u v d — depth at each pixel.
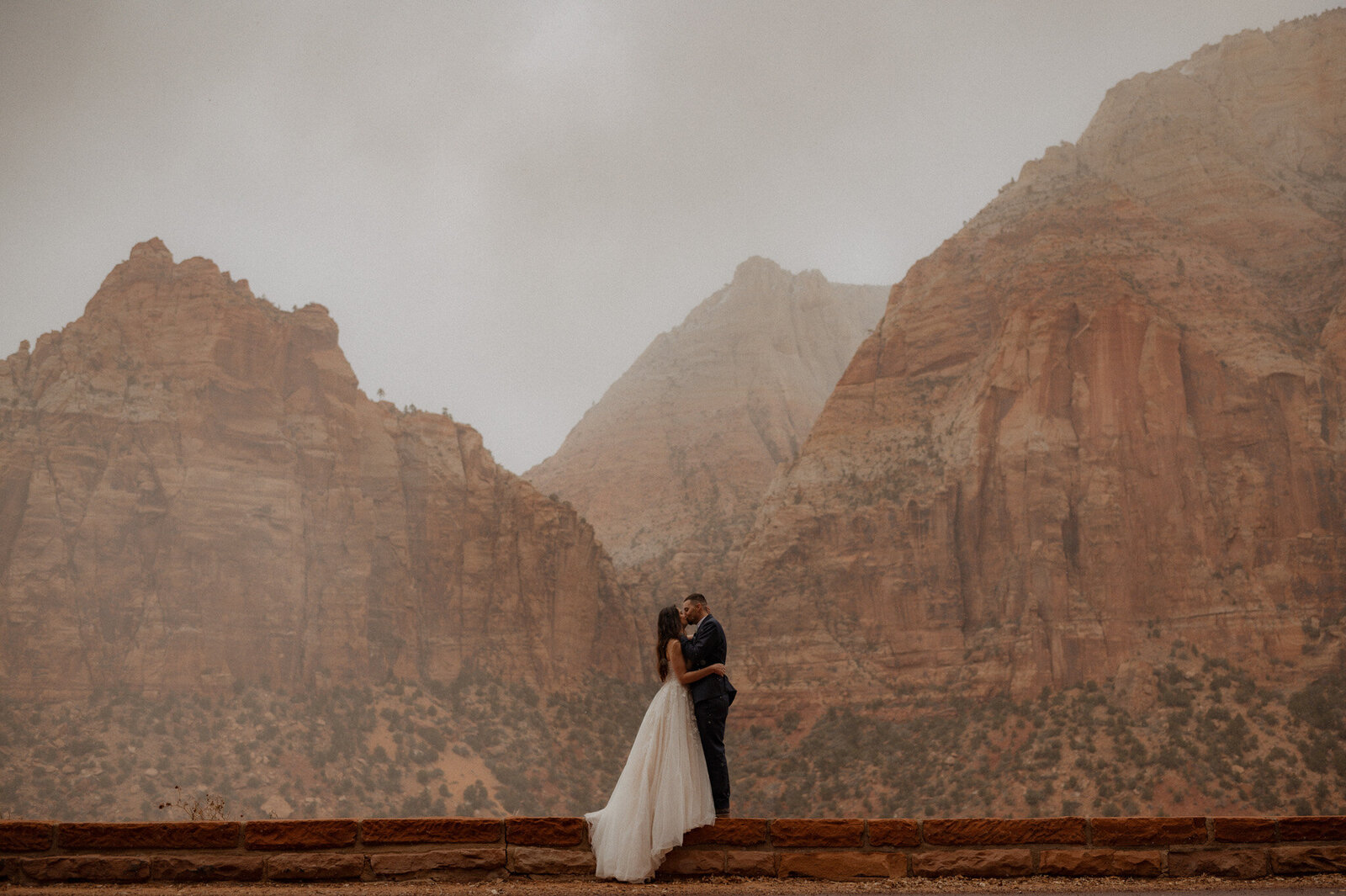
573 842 10.96
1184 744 86.75
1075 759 89.88
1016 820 10.97
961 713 103.69
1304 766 82.38
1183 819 10.95
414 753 99.56
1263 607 99.38
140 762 84.50
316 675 101.00
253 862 10.49
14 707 85.56
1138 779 84.75
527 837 10.90
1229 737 87.06
